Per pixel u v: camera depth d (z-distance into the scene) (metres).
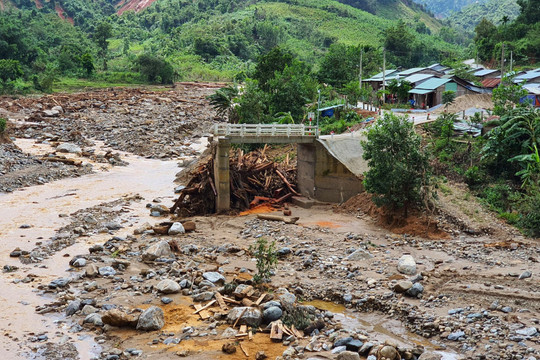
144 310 26.33
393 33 153.88
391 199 39.56
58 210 46.44
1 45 142.00
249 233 38.78
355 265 31.91
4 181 54.44
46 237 38.88
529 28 128.12
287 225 40.59
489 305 26.30
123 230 41.19
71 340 23.95
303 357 22.11
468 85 79.06
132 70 172.50
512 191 44.62
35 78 128.62
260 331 24.61
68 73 159.38
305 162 47.91
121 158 70.62
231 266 32.09
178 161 70.00
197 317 25.88
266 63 79.69
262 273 29.25
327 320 25.55
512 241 36.28
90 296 28.16
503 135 46.78
